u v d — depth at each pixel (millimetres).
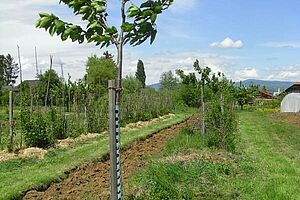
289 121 45875
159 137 26984
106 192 11359
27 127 20000
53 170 14461
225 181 12523
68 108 26922
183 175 12398
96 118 27234
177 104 51750
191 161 14336
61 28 5238
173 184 11656
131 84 62219
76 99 26438
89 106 27344
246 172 13953
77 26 5344
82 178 13914
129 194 10500
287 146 23672
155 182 10867
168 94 53094
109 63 65812
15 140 21250
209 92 25406
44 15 5199
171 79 109625
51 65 22438
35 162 16609
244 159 16281
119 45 5574
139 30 5449
